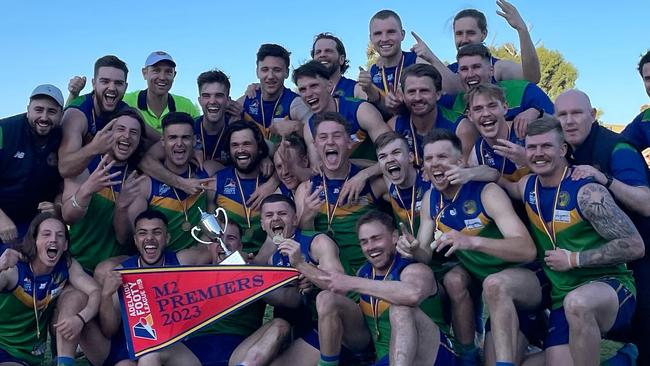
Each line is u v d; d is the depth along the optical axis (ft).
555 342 17.01
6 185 21.06
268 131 24.80
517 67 25.39
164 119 21.68
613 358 17.44
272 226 19.16
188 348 18.60
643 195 17.30
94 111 22.71
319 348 18.42
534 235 17.75
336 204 20.57
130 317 17.66
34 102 20.52
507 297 16.60
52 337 20.08
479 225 17.74
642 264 18.47
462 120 20.88
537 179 17.53
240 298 17.61
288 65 24.73
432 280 17.34
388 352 17.38
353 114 22.54
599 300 15.81
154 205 21.31
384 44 25.26
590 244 16.53
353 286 16.94
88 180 19.39
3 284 17.90
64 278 18.88
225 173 22.12
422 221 18.83
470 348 18.13
